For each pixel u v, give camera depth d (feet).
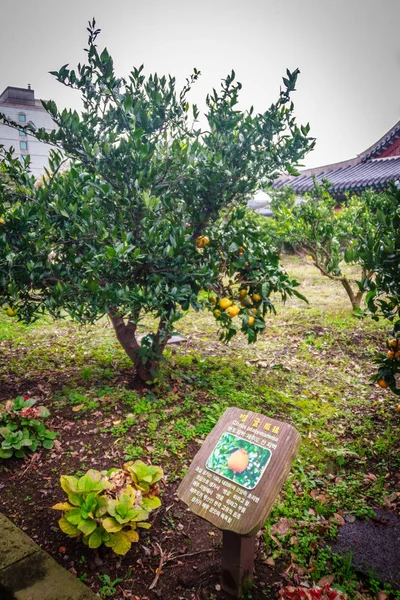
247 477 7.88
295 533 9.87
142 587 8.50
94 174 14.55
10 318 25.53
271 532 9.82
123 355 19.81
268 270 13.99
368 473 12.12
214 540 9.70
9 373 17.78
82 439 13.04
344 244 34.35
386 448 13.19
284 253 56.18
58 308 13.76
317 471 12.05
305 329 24.26
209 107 14.94
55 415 14.29
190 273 13.44
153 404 14.89
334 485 11.55
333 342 22.30
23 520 10.03
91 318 14.25
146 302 12.77
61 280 13.82
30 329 23.61
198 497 8.00
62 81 13.91
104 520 8.51
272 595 8.39
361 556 9.27
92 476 9.45
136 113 13.76
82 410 14.48
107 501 8.78
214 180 13.69
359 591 8.47
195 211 15.05
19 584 7.95
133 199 13.50
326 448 13.12
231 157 14.67
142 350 14.42
